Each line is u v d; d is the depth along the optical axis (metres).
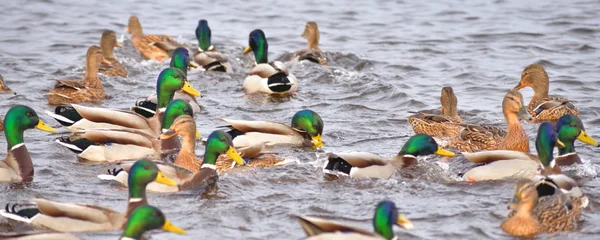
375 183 15.45
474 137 18.25
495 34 30.16
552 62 26.34
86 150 16.95
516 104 17.78
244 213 14.05
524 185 13.25
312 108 21.69
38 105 21.47
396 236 12.38
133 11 34.31
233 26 32.31
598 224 13.63
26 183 15.36
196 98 22.80
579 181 15.69
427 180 15.67
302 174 15.93
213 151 15.48
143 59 27.89
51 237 11.38
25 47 27.84
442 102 20.30
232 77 25.48
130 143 16.98
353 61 26.81
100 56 22.31
